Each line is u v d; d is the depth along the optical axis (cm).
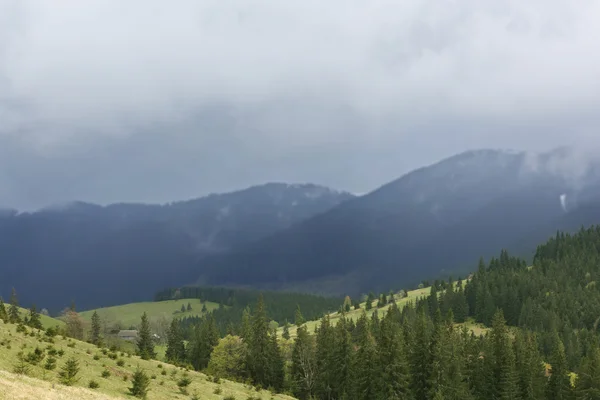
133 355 7850
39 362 4659
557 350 10181
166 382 6156
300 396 11075
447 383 8812
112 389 4712
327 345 11150
